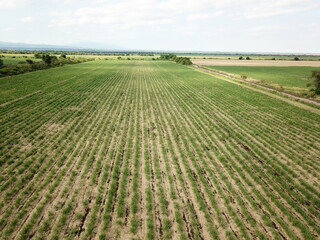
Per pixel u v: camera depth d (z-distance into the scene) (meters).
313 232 8.80
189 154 15.05
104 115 23.80
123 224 8.90
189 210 9.72
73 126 20.16
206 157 14.88
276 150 16.28
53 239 8.08
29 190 10.92
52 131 18.84
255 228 8.84
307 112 26.36
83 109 25.98
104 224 8.80
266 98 33.81
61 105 27.41
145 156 14.51
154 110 26.44
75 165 13.35
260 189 11.52
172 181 11.91
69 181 11.65
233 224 9.06
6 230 8.43
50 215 9.26
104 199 10.38
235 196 10.77
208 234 8.51
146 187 11.38
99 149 15.62
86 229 8.58
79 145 16.02
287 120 23.33
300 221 9.34
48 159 14.05
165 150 15.58
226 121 22.70
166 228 8.68
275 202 10.39
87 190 11.00
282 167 13.86
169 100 32.00
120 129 19.78
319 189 11.68
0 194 10.59
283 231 8.77
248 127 20.95
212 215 9.54
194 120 22.89
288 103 30.73
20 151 15.05
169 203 10.23
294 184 11.91
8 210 9.48
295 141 17.95
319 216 9.67
